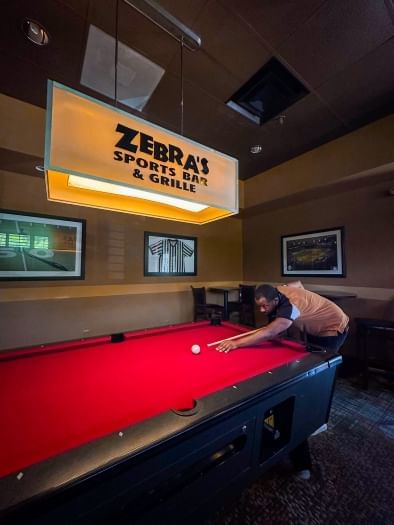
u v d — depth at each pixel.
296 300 2.01
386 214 3.06
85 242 3.48
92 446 0.67
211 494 0.89
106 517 0.65
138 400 0.99
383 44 1.79
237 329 2.07
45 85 2.21
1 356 1.39
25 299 3.05
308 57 1.91
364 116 2.61
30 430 0.79
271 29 1.68
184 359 1.44
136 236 3.95
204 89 2.24
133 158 1.17
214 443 0.86
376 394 2.39
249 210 4.45
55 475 0.58
